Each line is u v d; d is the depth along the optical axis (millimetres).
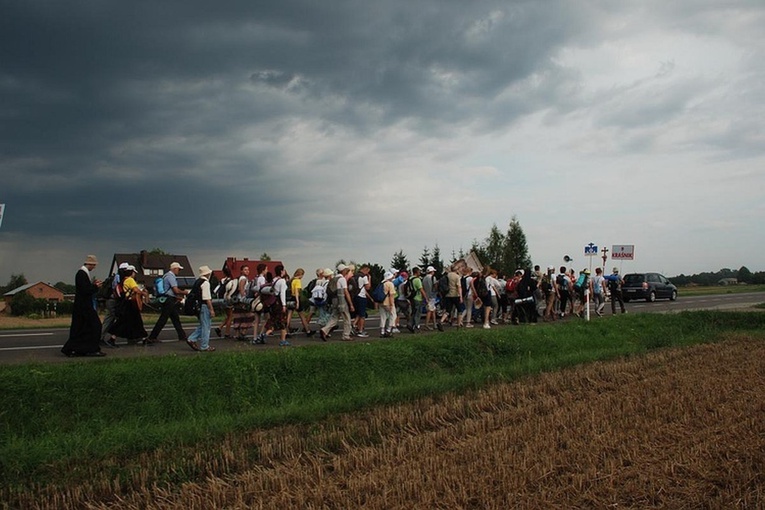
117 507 6410
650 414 9844
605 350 18719
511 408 10516
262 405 12141
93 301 14102
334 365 14094
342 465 7504
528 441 8359
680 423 9242
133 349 15789
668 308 38188
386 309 19953
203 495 6641
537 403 10797
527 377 13875
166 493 6699
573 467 7312
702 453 7762
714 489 6695
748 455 7625
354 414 10609
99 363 11844
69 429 10078
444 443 8570
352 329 20719
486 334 18922
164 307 17109
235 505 6293
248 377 12555
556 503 6324
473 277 23438
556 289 28484
